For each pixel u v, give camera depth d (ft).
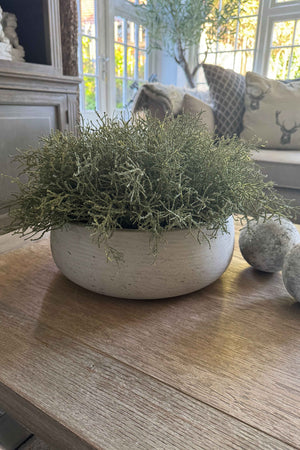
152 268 1.55
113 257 1.51
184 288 1.66
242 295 1.78
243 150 1.90
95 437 0.98
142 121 1.81
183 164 1.64
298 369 1.25
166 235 1.52
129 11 10.52
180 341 1.40
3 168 5.16
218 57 11.35
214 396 1.12
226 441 0.96
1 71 4.75
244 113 6.75
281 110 6.41
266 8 9.83
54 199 1.48
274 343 1.40
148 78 12.23
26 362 1.27
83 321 1.53
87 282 1.66
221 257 1.74
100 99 10.03
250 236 1.96
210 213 1.55
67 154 1.61
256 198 1.71
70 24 6.16
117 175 1.50
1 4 6.26
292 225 1.98
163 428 1.00
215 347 1.37
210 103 7.18
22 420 1.15
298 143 6.35
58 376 1.20
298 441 0.97
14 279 1.90
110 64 10.07
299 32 9.61
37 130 5.65
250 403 1.09
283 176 5.49
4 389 1.17
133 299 1.69
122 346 1.36
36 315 1.57
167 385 1.16
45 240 2.50
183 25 9.92
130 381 1.18
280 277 2.00
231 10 9.56
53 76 5.65
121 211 1.47
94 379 1.19
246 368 1.25
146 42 11.68
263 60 10.34
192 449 0.94
